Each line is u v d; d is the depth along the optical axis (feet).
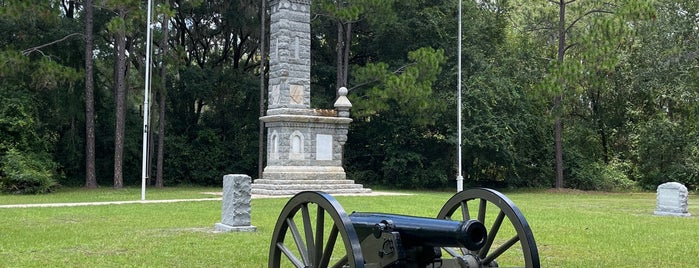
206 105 142.20
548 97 121.90
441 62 113.70
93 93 118.83
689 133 124.26
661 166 129.49
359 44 136.87
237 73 137.39
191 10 129.70
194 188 119.34
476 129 120.88
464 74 124.98
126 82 117.80
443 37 126.82
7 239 41.09
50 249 36.94
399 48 131.23
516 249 37.40
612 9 128.57
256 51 143.74
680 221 58.08
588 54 107.04
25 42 109.40
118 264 31.96
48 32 108.47
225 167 135.03
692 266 33.30
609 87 133.39
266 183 94.38
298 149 95.81
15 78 105.91
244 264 32.32
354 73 117.29
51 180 100.12
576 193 117.39
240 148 136.46
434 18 124.36
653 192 124.26
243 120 137.80
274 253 23.73
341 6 117.60
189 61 139.33
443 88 124.77
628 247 39.81
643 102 136.46
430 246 19.90
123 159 124.16
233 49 141.08
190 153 132.87
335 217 19.79
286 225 23.30
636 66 125.39
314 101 126.62
